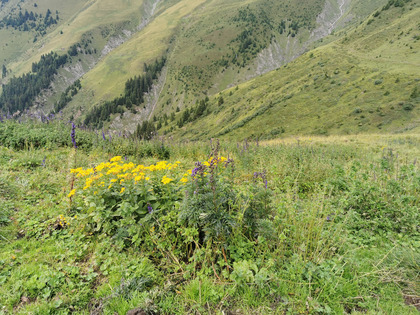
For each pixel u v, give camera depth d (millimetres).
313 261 3320
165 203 4305
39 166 7480
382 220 4648
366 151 16078
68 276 3260
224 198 3547
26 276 3176
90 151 10391
